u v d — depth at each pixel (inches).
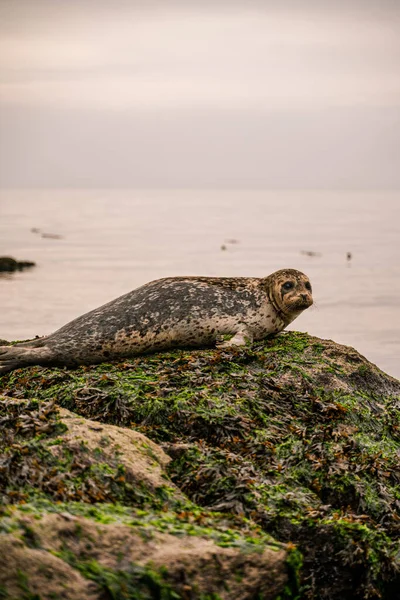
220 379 399.9
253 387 396.8
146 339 443.8
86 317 453.7
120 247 2711.6
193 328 448.1
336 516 314.7
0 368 436.8
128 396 378.9
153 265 2098.9
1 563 231.5
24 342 480.1
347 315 1262.3
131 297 459.5
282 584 265.0
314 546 302.8
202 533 266.8
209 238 3248.0
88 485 294.8
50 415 327.0
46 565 236.2
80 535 249.1
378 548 307.1
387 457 370.6
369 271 1994.3
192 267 2068.2
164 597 244.1
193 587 249.0
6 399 346.6
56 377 410.6
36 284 1615.4
